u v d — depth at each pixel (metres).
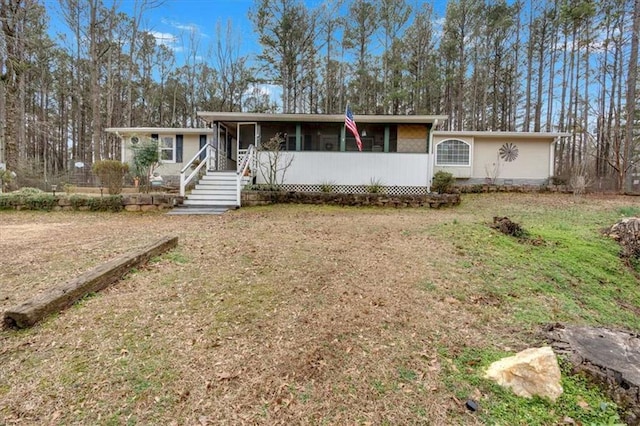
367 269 4.43
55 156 28.72
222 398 2.06
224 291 3.60
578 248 5.77
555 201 10.84
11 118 12.45
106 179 10.67
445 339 2.83
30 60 18.91
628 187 14.75
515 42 22.25
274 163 11.08
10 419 1.84
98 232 6.24
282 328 2.89
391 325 3.02
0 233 6.12
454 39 22.59
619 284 4.76
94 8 15.93
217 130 12.24
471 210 9.34
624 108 17.45
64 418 1.86
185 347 2.56
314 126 12.38
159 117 29.89
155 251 4.57
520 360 2.29
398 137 12.05
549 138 14.55
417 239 5.90
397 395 2.14
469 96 24.55
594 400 2.11
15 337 2.59
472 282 4.14
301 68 24.05
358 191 11.45
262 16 22.09
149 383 2.15
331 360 2.48
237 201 9.63
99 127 16.11
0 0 11.72
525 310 3.49
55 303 2.93
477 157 14.83
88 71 24.23
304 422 1.91
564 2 18.92
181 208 9.30
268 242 5.60
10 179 11.47
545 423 1.96
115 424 1.83
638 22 13.93
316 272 4.26
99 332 2.71
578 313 3.59
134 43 20.52
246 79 26.09
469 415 1.99
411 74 24.45
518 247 5.63
